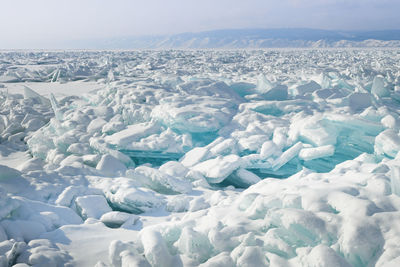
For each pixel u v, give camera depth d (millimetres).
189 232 2764
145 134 7789
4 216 3592
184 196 4910
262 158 6535
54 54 74500
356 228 2256
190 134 7965
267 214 2705
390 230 2219
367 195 2691
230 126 8242
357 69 22922
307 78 18578
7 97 15312
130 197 4461
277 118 8641
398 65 31797
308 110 9477
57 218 3875
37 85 22344
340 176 3477
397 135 6043
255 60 49344
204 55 64688
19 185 4836
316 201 2662
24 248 3061
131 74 26219
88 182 5281
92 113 10539
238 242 2637
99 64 42562
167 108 8555
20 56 66188
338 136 7145
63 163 6633
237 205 3375
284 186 3533
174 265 2646
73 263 2914
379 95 13297
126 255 2641
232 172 6012
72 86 21219
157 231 2922
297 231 2465
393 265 1961
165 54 68375
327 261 2041
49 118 11211
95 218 4176
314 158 6547
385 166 3479
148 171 5434
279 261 2314
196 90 11586
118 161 6445
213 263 2441
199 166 6242
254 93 13398
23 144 9109
